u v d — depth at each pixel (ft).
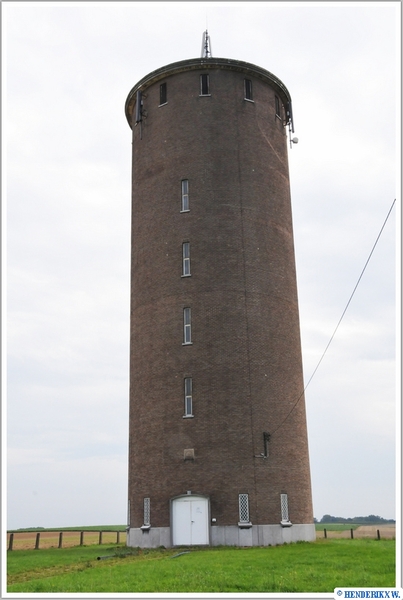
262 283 139.85
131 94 158.81
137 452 136.26
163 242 142.31
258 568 87.15
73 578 84.43
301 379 144.87
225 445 127.24
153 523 128.26
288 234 150.82
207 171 142.92
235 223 140.46
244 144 146.92
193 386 131.34
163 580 78.89
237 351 132.87
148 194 148.46
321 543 127.44
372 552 105.50
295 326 145.89
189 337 134.72
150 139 151.84
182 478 127.13
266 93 154.81
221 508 124.16
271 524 125.49
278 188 150.61
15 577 92.94
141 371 139.74
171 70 150.41
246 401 130.62
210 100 147.74
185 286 137.18
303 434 140.46
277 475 129.80
